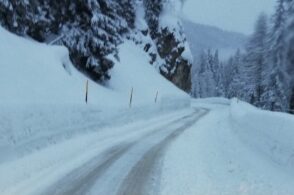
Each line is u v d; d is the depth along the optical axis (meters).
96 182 7.37
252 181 7.75
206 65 92.62
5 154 8.61
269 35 33.09
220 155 10.90
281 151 8.75
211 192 7.04
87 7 21.88
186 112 32.28
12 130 9.16
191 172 8.62
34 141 10.07
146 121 21.12
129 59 34.62
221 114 31.80
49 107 11.55
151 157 10.23
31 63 16.41
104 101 19.25
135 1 42.97
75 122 13.18
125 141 12.94
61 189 6.77
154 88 31.81
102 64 23.41
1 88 12.70
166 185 7.45
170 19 46.12
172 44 45.56
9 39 16.80
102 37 22.58
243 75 55.31
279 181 7.49
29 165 8.38
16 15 18.44
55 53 19.23
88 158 9.60
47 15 20.91
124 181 7.57
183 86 47.56
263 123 11.17
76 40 21.97
